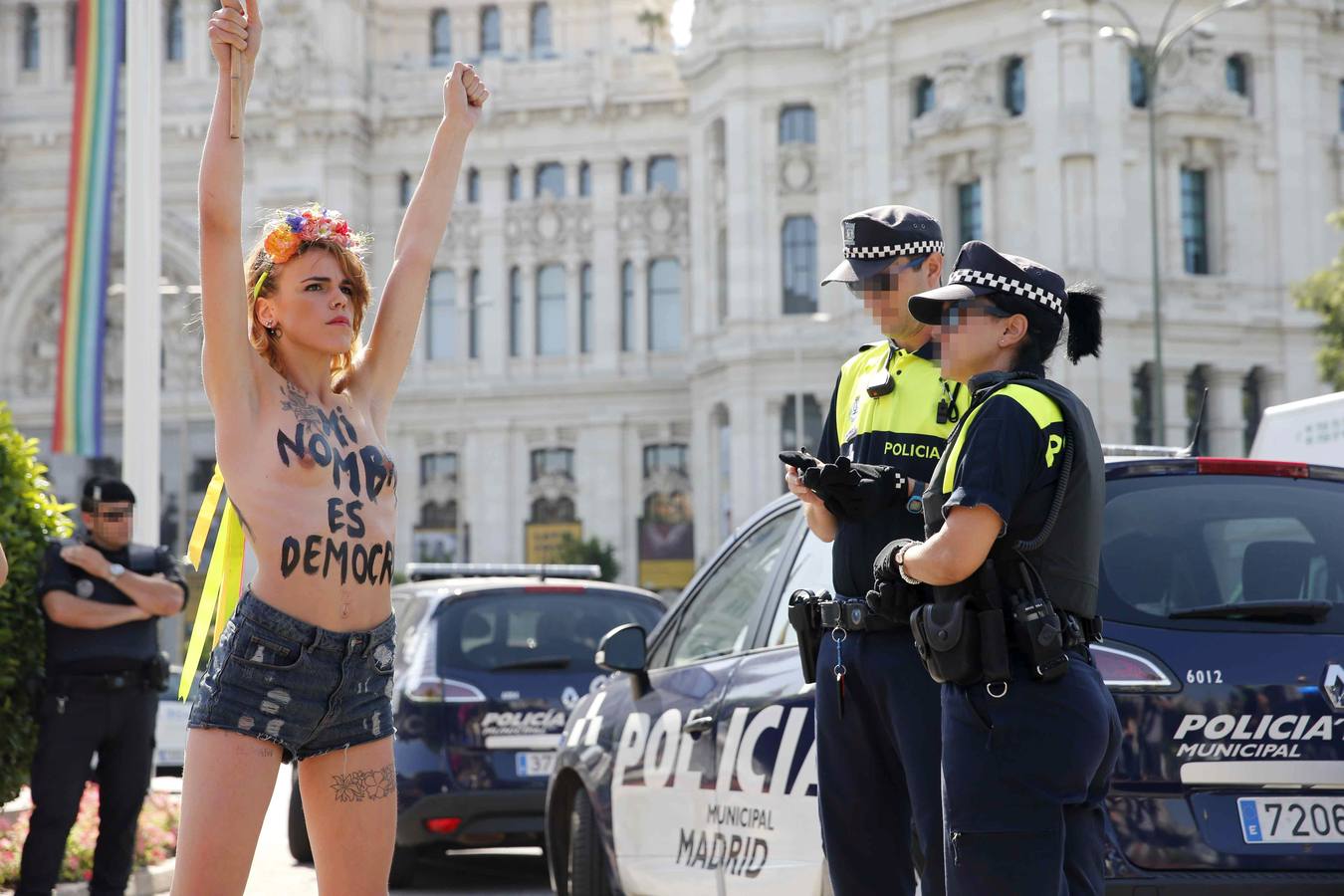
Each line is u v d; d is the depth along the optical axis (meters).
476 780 13.34
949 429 6.24
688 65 76.31
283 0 82.44
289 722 4.89
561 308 83.38
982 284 5.53
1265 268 64.62
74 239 21.89
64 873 12.30
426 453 84.44
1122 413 61.88
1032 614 5.19
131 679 10.62
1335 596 6.79
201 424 82.50
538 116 83.06
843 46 69.56
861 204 68.88
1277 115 64.50
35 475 11.28
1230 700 6.36
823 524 6.35
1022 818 5.17
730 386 72.81
